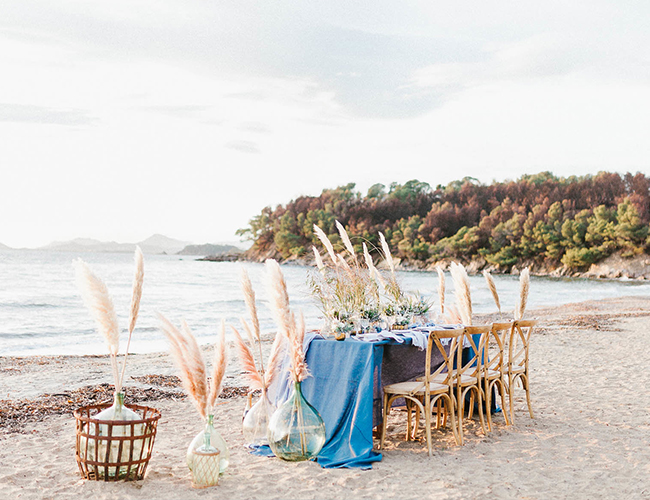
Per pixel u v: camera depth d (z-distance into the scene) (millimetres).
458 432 5340
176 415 6023
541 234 99812
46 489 3691
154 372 8617
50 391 7012
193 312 22281
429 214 122062
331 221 137875
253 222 173500
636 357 10125
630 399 6770
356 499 3623
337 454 4453
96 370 8711
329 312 4941
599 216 94250
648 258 86375
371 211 139375
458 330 4793
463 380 5070
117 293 33125
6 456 4422
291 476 4066
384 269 5559
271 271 4129
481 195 132750
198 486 3807
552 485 3902
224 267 87125
